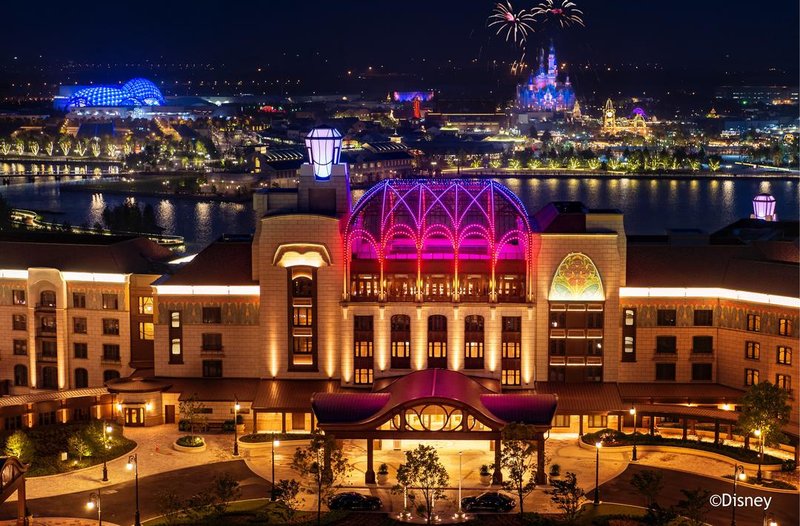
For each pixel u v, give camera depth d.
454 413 148.00
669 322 169.12
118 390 165.75
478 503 131.25
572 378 168.88
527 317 167.12
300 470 135.88
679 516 125.06
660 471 144.75
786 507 131.50
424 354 168.75
